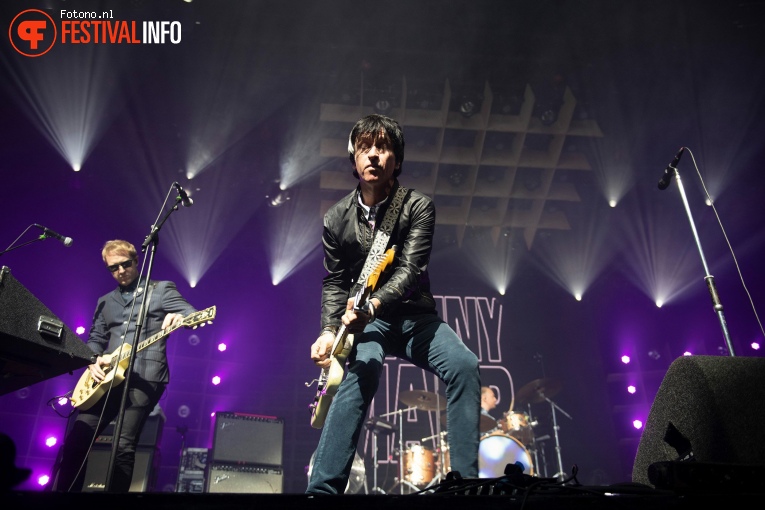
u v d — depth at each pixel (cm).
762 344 878
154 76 767
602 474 852
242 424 574
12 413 738
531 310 977
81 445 376
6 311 238
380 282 227
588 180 920
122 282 436
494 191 899
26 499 126
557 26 762
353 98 812
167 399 846
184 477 585
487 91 802
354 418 214
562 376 933
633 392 925
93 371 378
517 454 612
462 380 221
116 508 130
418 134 848
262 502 137
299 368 901
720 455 164
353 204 253
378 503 141
